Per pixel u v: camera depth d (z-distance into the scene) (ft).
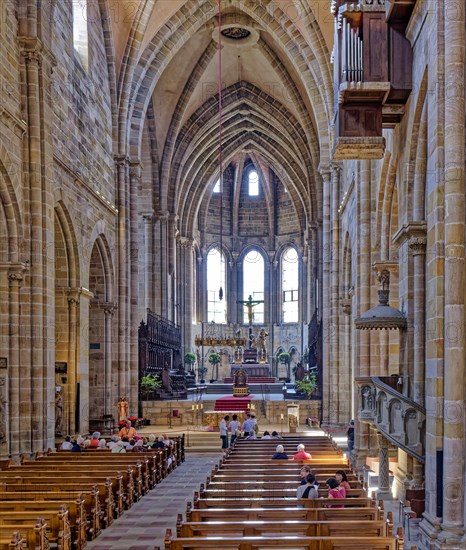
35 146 69.26
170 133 150.71
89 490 47.57
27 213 68.85
